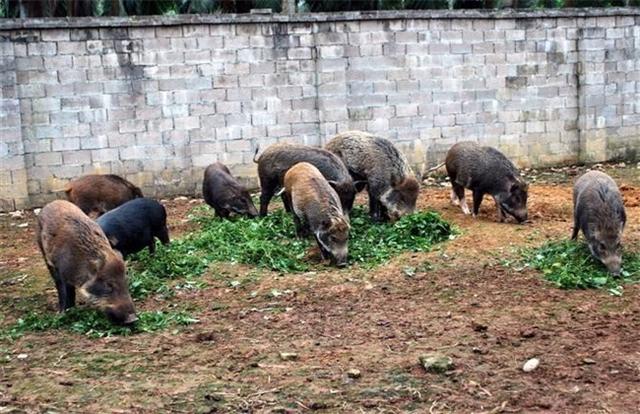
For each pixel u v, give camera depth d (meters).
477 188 11.43
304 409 5.26
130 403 5.42
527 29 16.70
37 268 9.69
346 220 9.38
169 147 14.62
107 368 6.14
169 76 14.49
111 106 14.20
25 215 13.36
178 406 5.36
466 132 16.52
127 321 6.95
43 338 6.95
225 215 11.62
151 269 8.89
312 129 15.45
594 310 7.26
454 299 7.75
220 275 8.85
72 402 5.47
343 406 5.29
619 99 17.56
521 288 8.04
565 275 8.18
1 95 13.41
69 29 13.82
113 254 7.10
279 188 11.29
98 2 14.70
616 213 8.48
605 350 6.21
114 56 14.12
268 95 15.11
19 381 5.91
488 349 6.30
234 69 14.85
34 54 13.66
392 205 10.91
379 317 7.25
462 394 5.44
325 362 6.12
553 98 17.11
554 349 6.27
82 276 6.97
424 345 6.45
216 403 5.39
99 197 10.64
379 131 15.86
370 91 15.71
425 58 16.00
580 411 5.13
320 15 15.17
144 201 9.27
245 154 15.08
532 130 17.03
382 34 15.66
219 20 14.61
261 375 5.89
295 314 7.44
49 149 13.92
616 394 5.38
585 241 9.35
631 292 7.79
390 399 5.38
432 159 16.33
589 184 8.86
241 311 7.57
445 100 16.28
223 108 14.87
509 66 16.67
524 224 11.11
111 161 14.30
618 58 17.44
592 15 17.08
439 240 10.22
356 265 9.16
